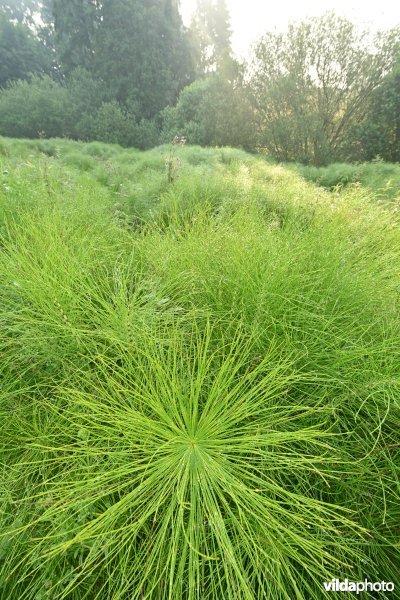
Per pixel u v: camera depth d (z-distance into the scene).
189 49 30.70
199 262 2.23
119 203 3.93
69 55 31.11
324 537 1.28
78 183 4.56
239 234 2.45
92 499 1.08
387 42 13.48
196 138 17.22
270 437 1.25
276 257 2.08
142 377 1.58
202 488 1.08
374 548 1.33
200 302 2.07
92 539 1.17
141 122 23.81
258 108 16.31
